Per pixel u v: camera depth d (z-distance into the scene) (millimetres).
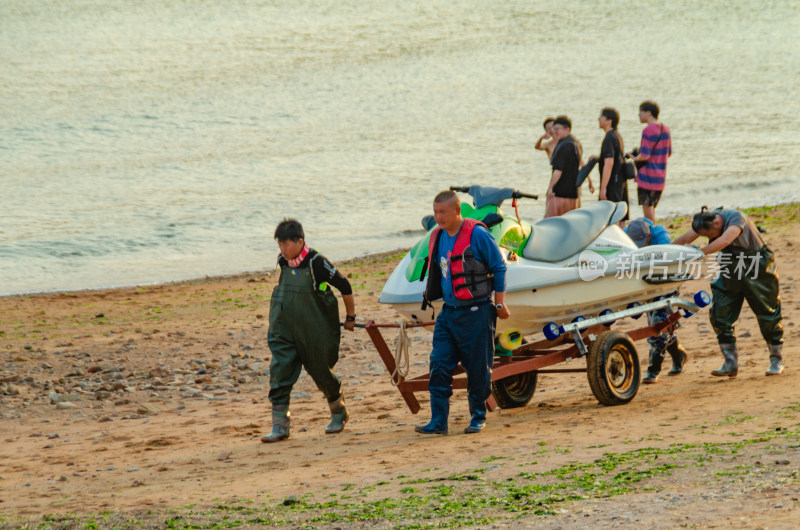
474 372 26125
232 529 17172
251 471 23922
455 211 25359
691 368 34812
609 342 28438
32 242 87688
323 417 32406
